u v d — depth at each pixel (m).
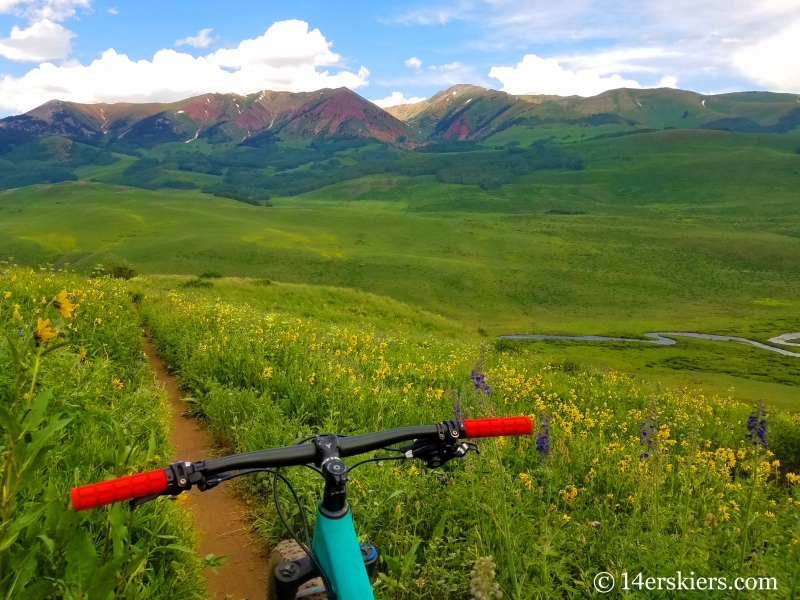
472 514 4.58
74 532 2.46
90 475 3.82
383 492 4.84
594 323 121.44
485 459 4.54
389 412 8.03
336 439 2.31
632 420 12.94
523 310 136.62
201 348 10.06
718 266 184.12
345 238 199.12
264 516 5.04
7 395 4.57
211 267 156.75
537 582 3.64
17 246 181.00
